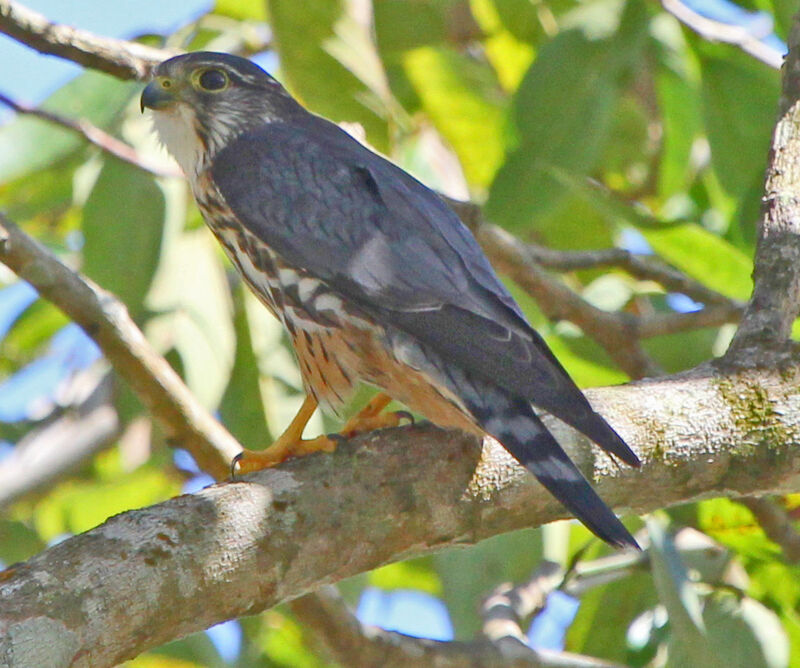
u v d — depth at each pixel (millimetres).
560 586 10703
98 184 11383
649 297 13172
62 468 14852
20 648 6070
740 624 9641
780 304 8711
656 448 7848
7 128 11531
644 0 10773
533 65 10688
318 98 10578
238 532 6922
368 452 7473
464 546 7691
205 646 11594
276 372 11883
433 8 12047
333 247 9273
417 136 13258
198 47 12562
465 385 8234
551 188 10758
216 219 10188
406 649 10008
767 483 8039
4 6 10008
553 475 7297
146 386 10023
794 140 9477
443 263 8984
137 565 6562
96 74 11656
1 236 9594
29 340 15531
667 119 12070
